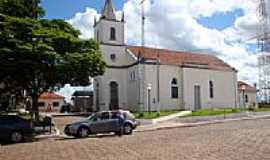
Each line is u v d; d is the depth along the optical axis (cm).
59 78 2489
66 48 2545
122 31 5191
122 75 5125
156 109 4834
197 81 5303
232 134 2112
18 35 2309
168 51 5534
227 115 3769
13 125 2125
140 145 1725
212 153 1364
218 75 5575
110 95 5022
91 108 5575
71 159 1343
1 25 2242
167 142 1814
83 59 2473
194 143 1720
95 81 5141
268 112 4206
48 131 2531
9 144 2048
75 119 3956
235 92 5747
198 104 5272
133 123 2539
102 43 5034
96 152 1521
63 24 2739
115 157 1348
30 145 1939
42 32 2392
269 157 1230
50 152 1584
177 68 5166
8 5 2464
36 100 2619
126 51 5172
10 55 2209
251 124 2881
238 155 1295
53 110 7550
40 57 2245
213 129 2548
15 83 2602
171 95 5059
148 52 5238
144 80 4812
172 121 3456
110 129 2428
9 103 3953
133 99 4953
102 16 5103
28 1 2573
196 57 5709
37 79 2525
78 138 2303
